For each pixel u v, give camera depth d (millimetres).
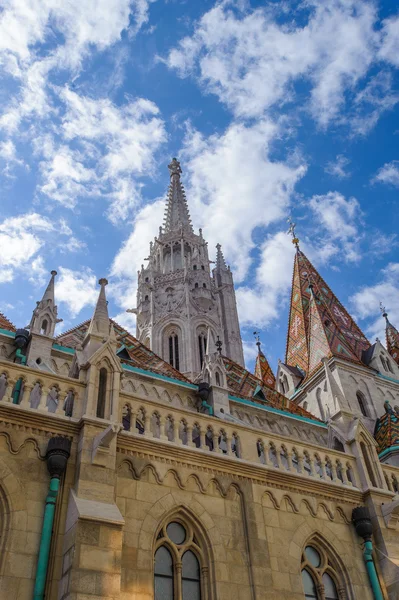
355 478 21672
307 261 54031
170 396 26844
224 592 16078
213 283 82062
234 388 32500
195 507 17250
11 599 13047
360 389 40969
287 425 30875
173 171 103312
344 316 49250
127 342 30734
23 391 16500
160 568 15812
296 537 18734
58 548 14141
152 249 85625
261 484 19219
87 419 16281
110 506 14930
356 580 18969
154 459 17438
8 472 14812
